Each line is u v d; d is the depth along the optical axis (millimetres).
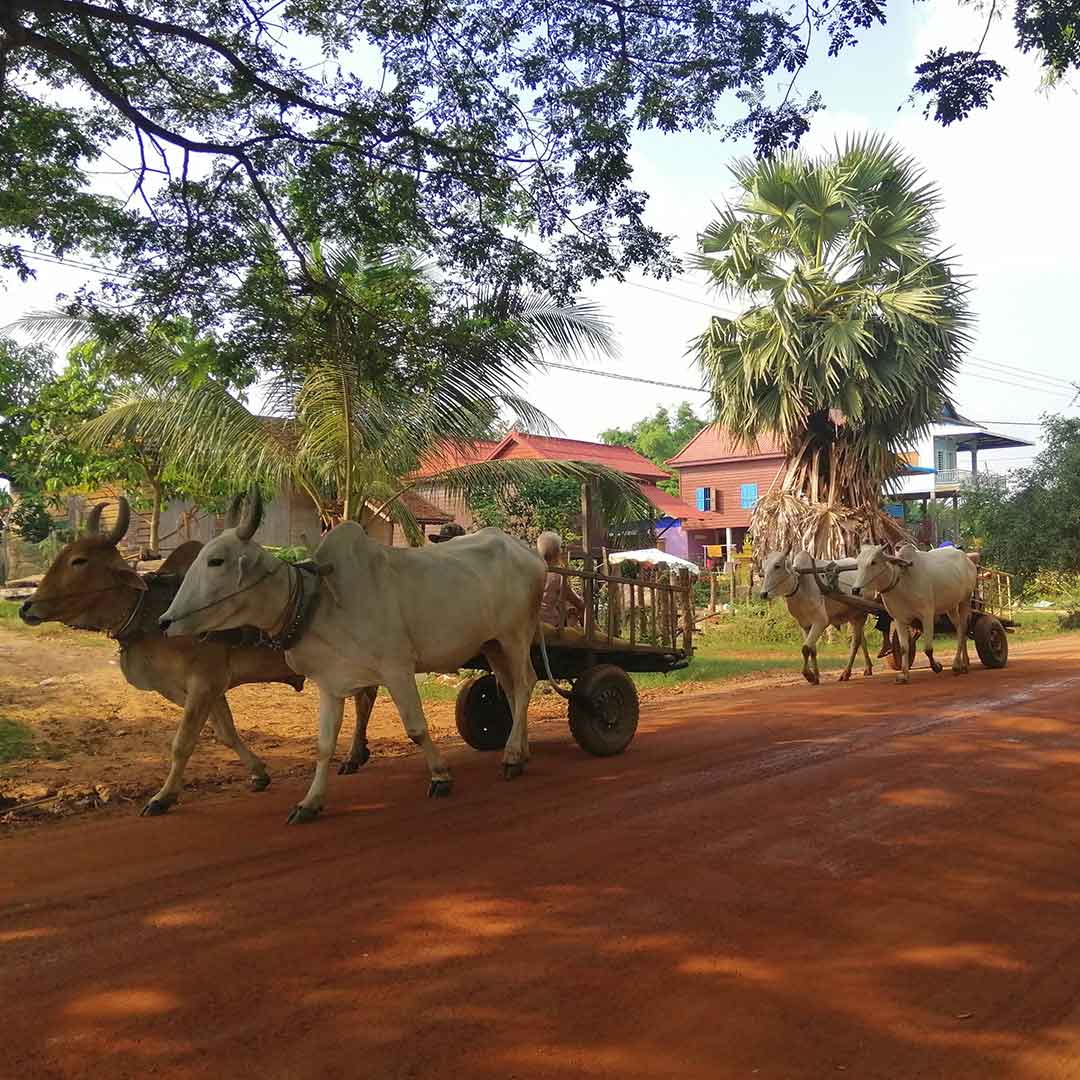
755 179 21750
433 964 4027
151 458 18859
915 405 21438
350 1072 3238
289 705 11922
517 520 26266
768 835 5711
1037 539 24578
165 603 6691
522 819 6105
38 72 9055
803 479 22281
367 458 13398
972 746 8039
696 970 3980
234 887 4934
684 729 9336
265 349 9297
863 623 13797
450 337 9688
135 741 9484
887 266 21844
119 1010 3654
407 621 6566
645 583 8703
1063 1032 3547
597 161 8867
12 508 25094
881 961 4082
